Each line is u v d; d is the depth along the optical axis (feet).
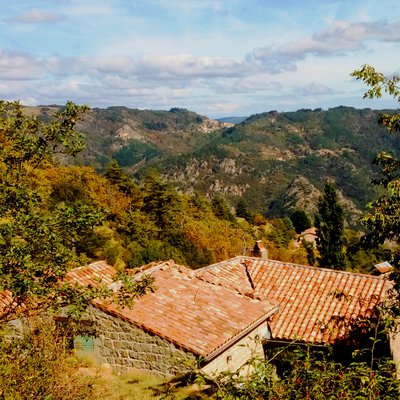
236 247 167.63
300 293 58.03
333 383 17.95
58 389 26.05
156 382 39.75
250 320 47.42
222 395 17.70
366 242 36.70
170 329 41.60
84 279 53.26
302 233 312.50
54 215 32.14
